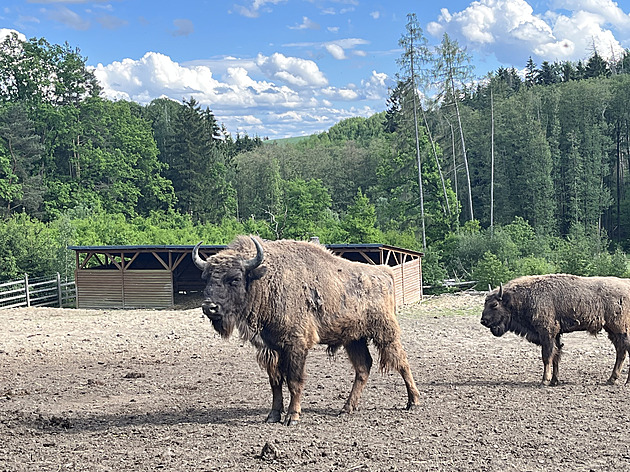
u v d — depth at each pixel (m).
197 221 82.62
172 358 15.93
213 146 91.62
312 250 9.57
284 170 101.38
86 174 72.25
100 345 18.55
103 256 40.50
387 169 63.62
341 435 8.30
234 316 8.80
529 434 8.31
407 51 58.12
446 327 21.50
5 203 63.09
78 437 8.33
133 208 77.75
